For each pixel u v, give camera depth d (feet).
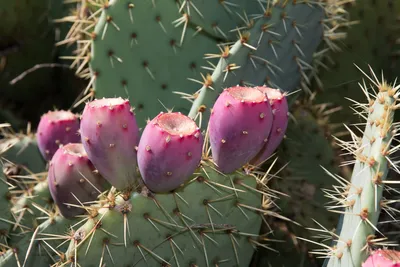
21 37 4.45
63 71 4.53
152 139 2.98
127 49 3.69
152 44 3.69
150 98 3.75
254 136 3.05
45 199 3.55
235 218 3.19
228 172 3.13
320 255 3.60
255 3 3.75
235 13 3.72
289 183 3.68
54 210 3.53
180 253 3.15
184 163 2.99
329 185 3.67
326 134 3.67
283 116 3.16
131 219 3.05
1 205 3.36
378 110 3.01
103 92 3.75
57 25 4.47
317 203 3.66
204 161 3.13
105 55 3.70
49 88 4.63
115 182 3.12
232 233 3.21
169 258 3.14
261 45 3.55
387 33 3.96
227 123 3.04
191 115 3.48
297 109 3.74
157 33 3.68
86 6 3.87
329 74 4.00
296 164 3.69
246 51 3.51
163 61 3.72
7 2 4.33
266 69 3.60
